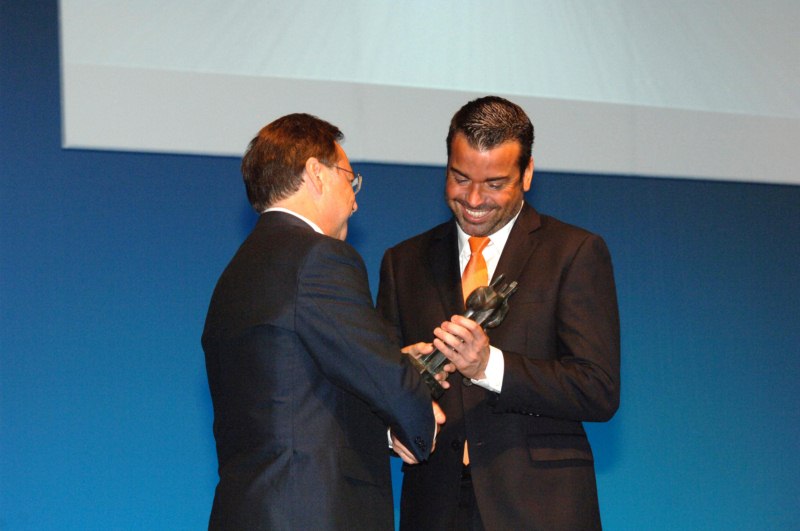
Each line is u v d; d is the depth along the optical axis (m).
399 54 4.48
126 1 4.12
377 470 2.21
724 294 5.18
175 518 4.22
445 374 2.38
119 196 4.17
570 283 2.49
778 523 5.21
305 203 2.32
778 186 5.29
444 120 4.55
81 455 4.09
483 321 2.32
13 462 3.99
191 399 4.27
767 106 5.17
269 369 2.13
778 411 5.26
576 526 2.43
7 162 4.01
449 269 2.63
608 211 4.95
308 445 2.11
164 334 4.23
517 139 2.45
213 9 4.23
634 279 5.01
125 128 4.11
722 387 5.15
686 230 5.11
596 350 2.43
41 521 4.02
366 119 4.41
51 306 4.07
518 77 4.68
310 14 4.35
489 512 2.41
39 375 4.04
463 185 2.47
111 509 4.13
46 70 4.07
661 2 4.98
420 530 2.52
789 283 5.32
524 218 2.62
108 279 4.15
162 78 4.15
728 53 5.10
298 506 2.07
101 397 4.13
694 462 5.07
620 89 4.88
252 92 4.26
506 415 2.48
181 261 4.27
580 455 2.51
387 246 4.55
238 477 2.14
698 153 5.03
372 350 2.10
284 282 2.14
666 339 5.06
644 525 4.95
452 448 2.51
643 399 5.00
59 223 4.08
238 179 4.36
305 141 2.32
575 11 4.81
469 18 4.61
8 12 4.02
